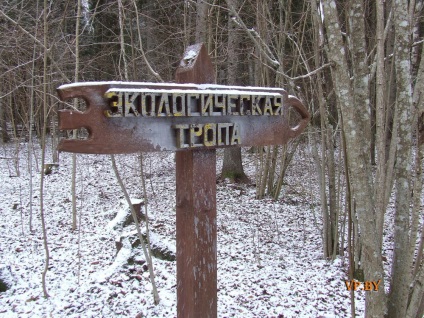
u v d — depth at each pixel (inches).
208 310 88.4
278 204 350.6
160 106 75.7
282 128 99.8
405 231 103.0
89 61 293.9
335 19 93.4
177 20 362.3
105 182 426.3
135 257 203.0
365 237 97.0
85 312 158.9
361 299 172.7
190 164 84.4
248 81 480.4
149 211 319.6
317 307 163.6
